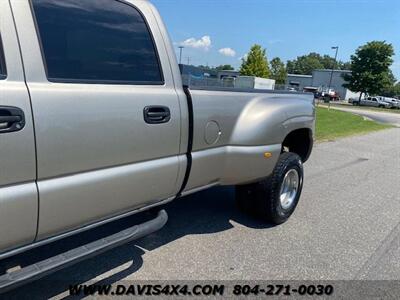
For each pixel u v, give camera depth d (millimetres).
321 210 5109
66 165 2115
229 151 3434
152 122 2609
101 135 2281
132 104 2467
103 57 2381
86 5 2297
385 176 7531
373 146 11898
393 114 39531
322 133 14117
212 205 4844
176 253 3543
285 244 3914
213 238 3910
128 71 2539
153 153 2668
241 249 3717
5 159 1832
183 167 2951
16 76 1909
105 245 2479
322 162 8523
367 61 59000
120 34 2494
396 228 4641
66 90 2105
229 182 3584
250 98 3682
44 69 2041
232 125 3422
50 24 2100
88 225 2385
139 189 2619
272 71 72000
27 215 1974
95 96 2242
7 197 1866
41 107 1963
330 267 3510
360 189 6379
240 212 4648
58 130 2045
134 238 2686
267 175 3939
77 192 2195
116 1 2486
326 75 76875
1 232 1886
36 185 1991
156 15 2795
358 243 4102
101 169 2340
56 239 2217
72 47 2205
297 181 4465
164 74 2775
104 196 2377
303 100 4480
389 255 3846
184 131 2896
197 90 3023
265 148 3689
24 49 1953
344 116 25344
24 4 1981
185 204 4836
